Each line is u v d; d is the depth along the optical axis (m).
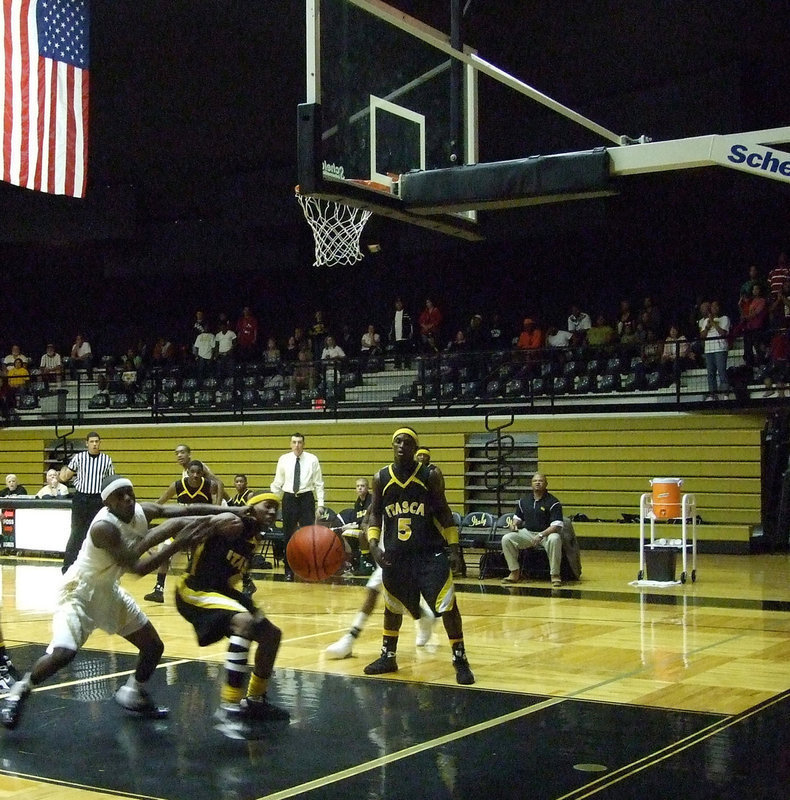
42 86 12.45
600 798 4.60
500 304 26.55
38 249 28.38
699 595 12.12
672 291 24.39
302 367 23.41
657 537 18.50
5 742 5.65
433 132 8.10
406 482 7.34
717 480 18.42
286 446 22.48
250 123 23.31
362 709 6.37
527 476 20.38
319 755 5.35
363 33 7.46
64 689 7.03
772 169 6.82
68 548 12.89
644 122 21.22
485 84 19.94
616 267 25.05
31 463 25.33
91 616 6.06
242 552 6.16
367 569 15.26
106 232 26.88
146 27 18.88
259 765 5.18
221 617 5.97
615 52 19.30
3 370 27.47
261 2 17.72
